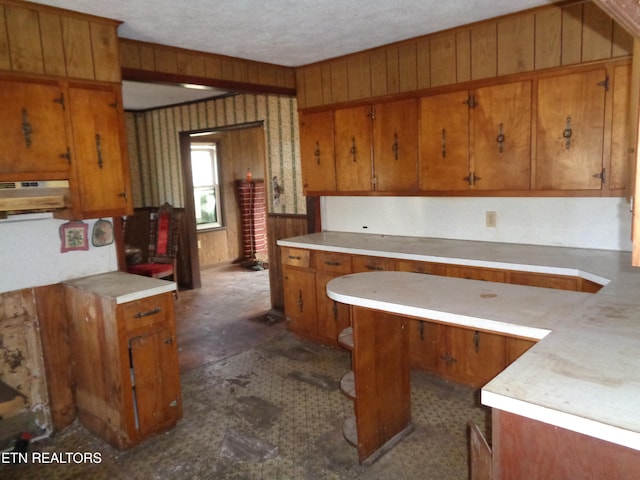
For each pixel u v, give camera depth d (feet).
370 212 13.65
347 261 11.88
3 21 7.65
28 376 8.98
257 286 20.13
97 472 7.98
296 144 15.15
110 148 9.11
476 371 9.96
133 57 10.31
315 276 12.73
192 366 12.07
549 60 9.34
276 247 16.24
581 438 3.72
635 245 3.72
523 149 9.88
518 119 9.86
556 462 3.88
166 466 8.02
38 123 8.12
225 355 12.75
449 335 10.27
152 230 20.08
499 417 4.16
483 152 10.44
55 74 8.29
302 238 13.58
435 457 7.95
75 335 9.24
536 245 10.75
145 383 8.59
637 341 4.88
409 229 12.89
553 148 9.50
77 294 8.92
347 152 12.85
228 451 8.36
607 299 6.33
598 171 9.05
